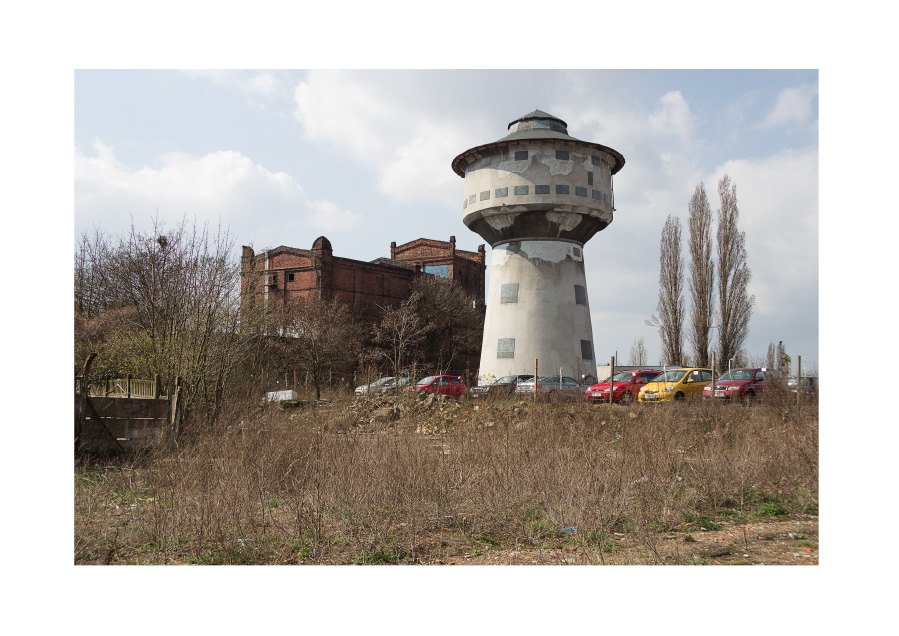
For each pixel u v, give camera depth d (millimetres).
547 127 33312
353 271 47688
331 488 7879
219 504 7258
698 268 40000
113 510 8078
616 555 6617
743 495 8852
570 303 32750
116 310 22516
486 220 33250
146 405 11945
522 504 8258
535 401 19297
